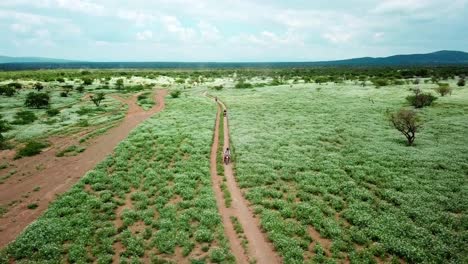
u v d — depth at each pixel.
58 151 40.06
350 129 49.22
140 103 85.88
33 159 36.81
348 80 149.12
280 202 23.75
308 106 74.81
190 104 83.00
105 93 109.19
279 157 35.44
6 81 144.75
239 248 18.27
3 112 67.75
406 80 133.62
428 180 27.27
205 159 35.19
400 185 26.23
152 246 18.53
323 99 86.19
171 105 82.50
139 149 39.66
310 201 24.11
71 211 22.83
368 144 39.91
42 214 22.61
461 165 30.64
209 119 60.84
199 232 19.61
